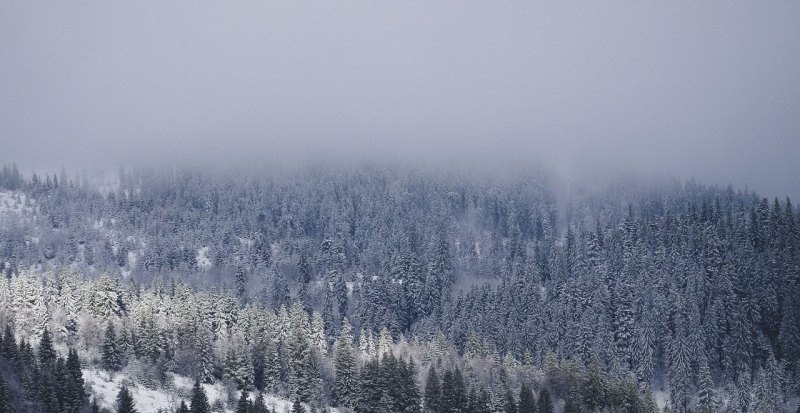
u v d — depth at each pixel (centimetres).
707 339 15838
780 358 15538
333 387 13988
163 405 12219
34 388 10731
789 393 14575
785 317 15838
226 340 15375
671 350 15575
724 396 14988
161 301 16288
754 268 17212
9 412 9950
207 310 16162
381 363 13900
